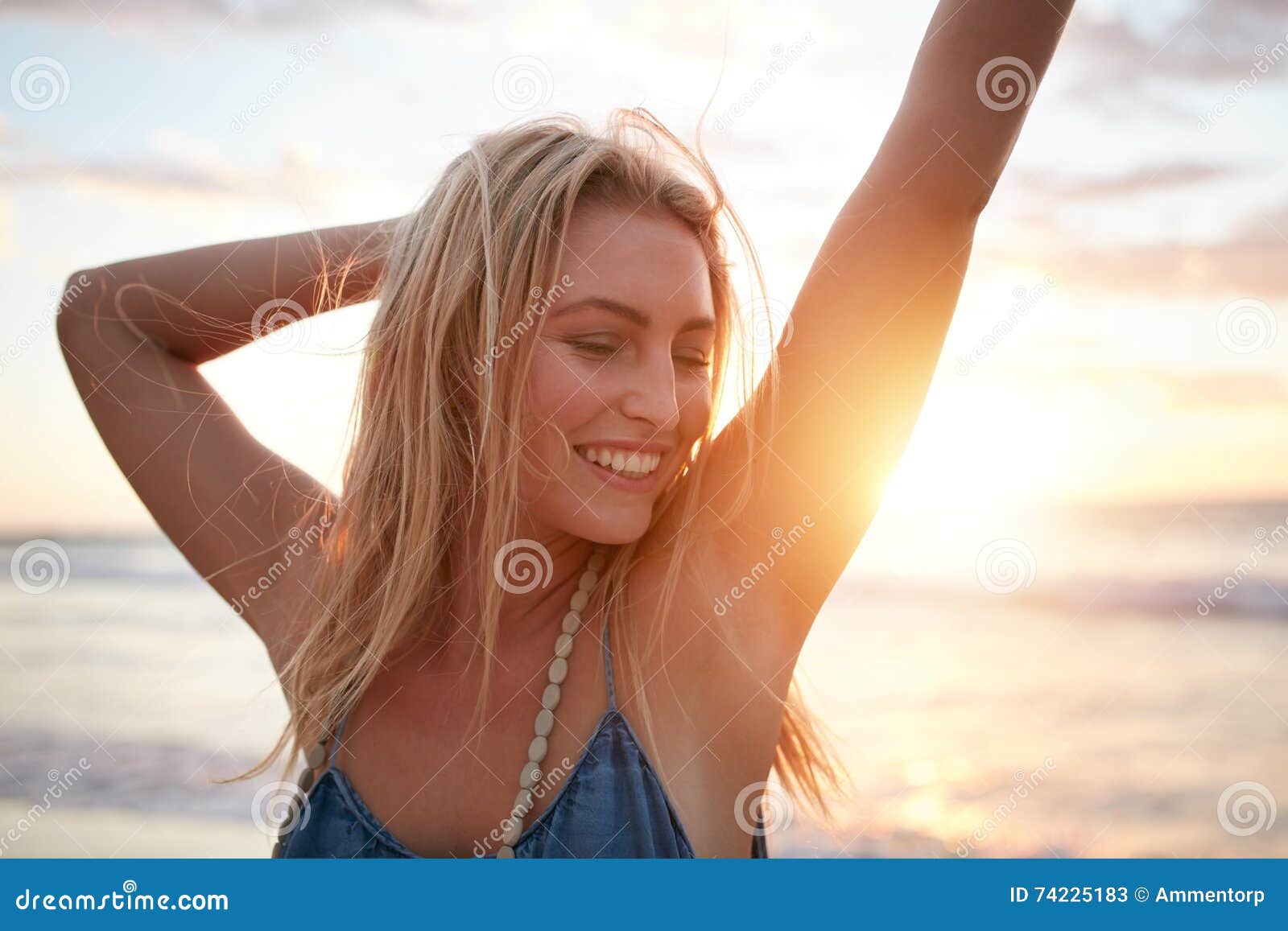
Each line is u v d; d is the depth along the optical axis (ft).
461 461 5.03
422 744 4.96
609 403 4.42
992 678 32.09
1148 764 26.21
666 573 4.96
